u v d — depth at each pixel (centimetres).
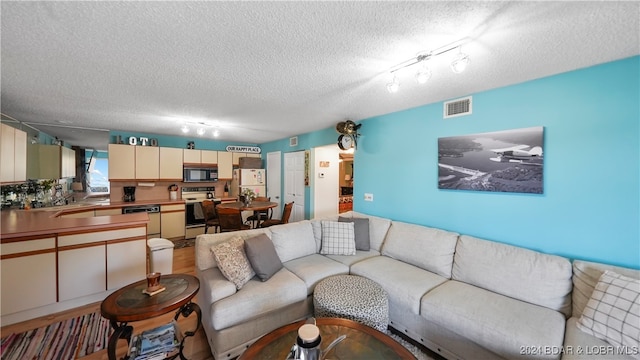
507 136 222
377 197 346
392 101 274
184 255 412
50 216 295
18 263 222
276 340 137
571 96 189
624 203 169
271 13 125
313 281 225
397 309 209
